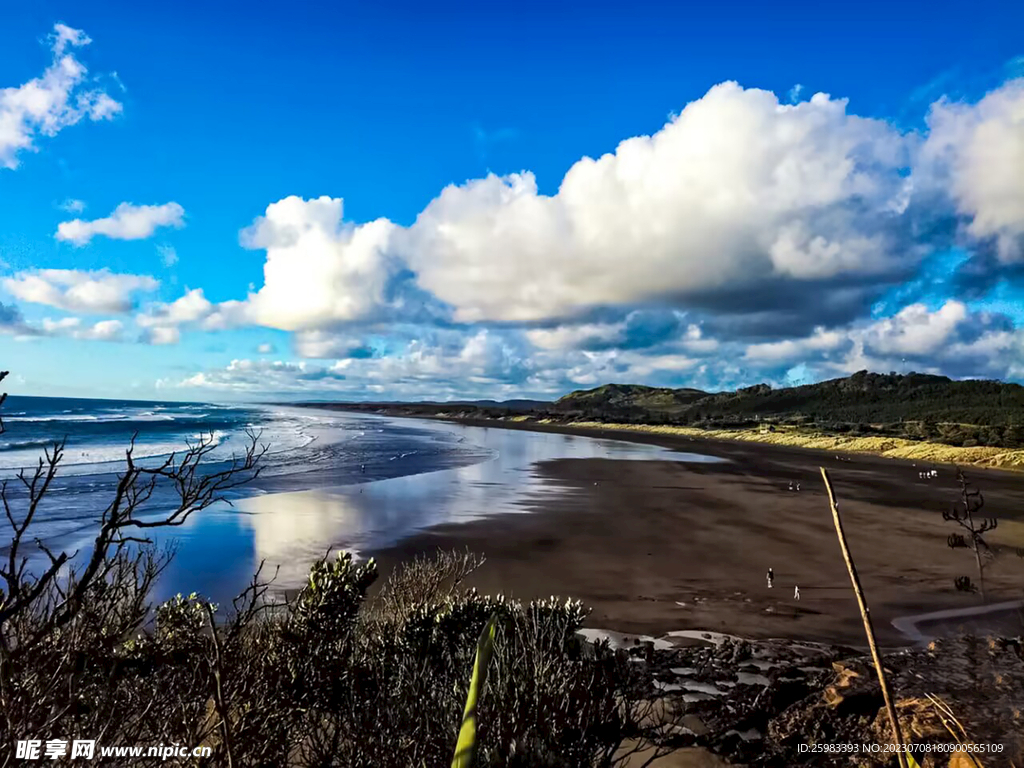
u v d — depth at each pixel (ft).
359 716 10.99
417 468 124.77
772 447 234.17
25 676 6.48
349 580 15.28
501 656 11.09
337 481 98.48
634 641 30.01
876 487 106.83
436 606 20.02
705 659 26.55
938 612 36.40
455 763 3.12
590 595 39.58
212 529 58.34
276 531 58.54
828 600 39.17
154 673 9.45
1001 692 18.10
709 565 48.73
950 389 495.00
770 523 69.31
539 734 9.64
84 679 7.85
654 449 209.87
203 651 10.07
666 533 62.23
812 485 108.58
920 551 54.80
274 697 10.36
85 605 7.90
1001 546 57.47
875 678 20.56
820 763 15.94
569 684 11.02
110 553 44.45
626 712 12.05
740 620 34.53
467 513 72.13
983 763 13.09
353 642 14.58
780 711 19.70
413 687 11.21
